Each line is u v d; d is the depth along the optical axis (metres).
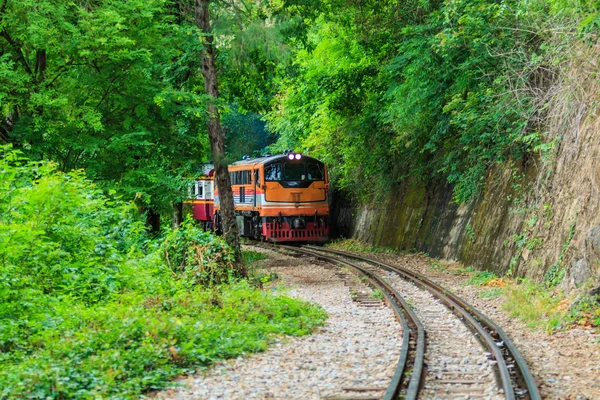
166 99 18.58
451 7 18.91
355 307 14.98
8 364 9.23
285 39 20.86
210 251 16.97
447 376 8.65
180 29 19.33
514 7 17.84
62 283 13.26
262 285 18.17
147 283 14.52
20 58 18.48
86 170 18.52
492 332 11.67
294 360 9.73
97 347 9.66
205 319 11.56
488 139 20.88
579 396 7.64
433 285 17.70
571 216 15.30
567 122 16.78
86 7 18.36
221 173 19.39
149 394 8.27
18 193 14.04
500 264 19.55
